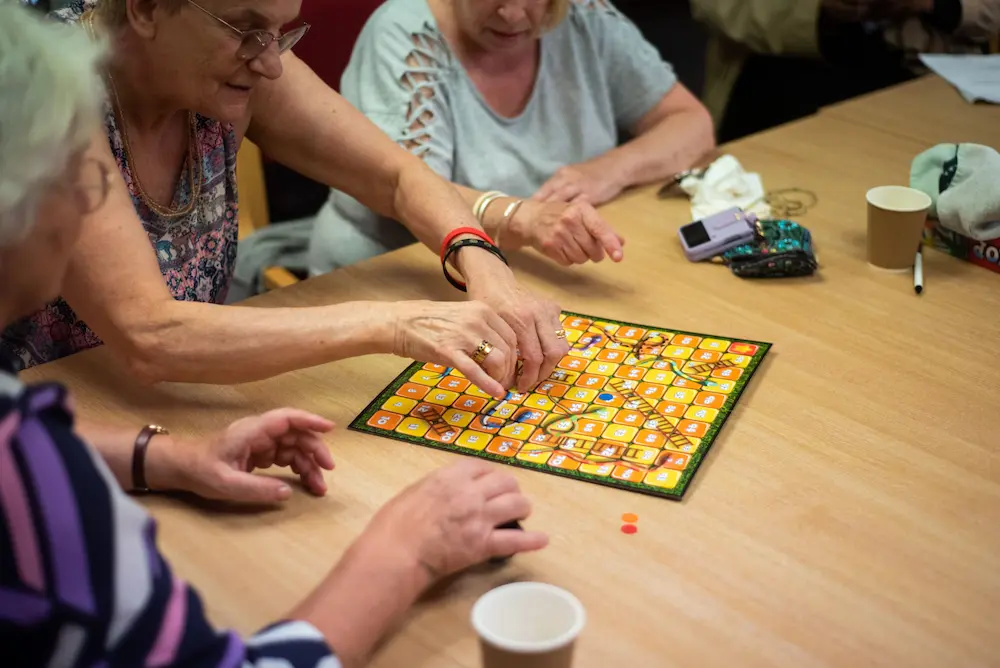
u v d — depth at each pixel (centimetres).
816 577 92
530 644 72
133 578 65
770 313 137
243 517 101
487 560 95
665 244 158
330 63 209
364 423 115
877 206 144
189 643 67
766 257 146
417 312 119
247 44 118
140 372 119
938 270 149
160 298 118
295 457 105
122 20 120
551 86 186
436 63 176
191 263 143
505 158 182
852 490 104
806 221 162
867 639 86
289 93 148
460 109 179
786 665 83
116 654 64
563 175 169
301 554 97
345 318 119
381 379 125
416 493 92
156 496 105
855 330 133
